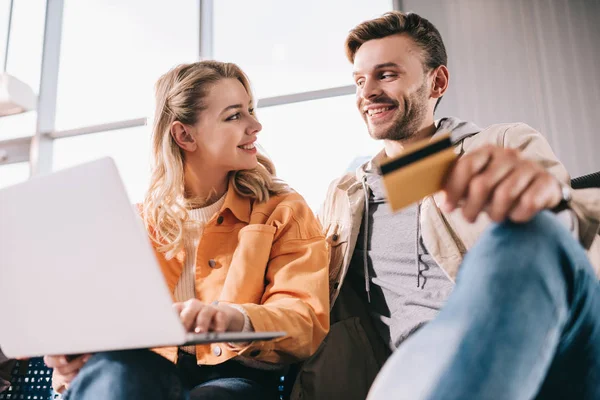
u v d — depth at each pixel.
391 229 1.29
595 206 0.70
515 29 3.14
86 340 0.64
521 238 0.47
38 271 0.67
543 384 0.55
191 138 1.26
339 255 1.32
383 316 1.23
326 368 1.14
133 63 4.62
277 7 4.49
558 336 0.47
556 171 1.07
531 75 3.05
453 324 0.44
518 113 3.03
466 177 0.48
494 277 0.45
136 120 4.30
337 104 3.76
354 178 1.47
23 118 4.68
